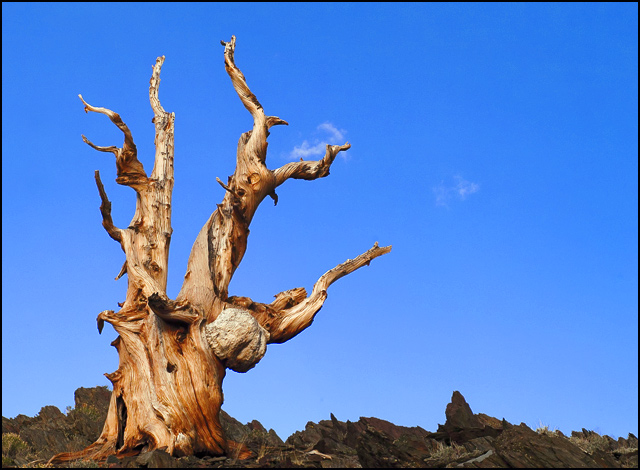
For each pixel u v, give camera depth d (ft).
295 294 59.67
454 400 61.82
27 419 70.13
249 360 53.31
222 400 52.19
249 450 53.26
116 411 52.11
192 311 52.37
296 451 50.80
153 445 48.49
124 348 52.95
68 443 57.52
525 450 43.88
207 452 49.42
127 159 57.16
